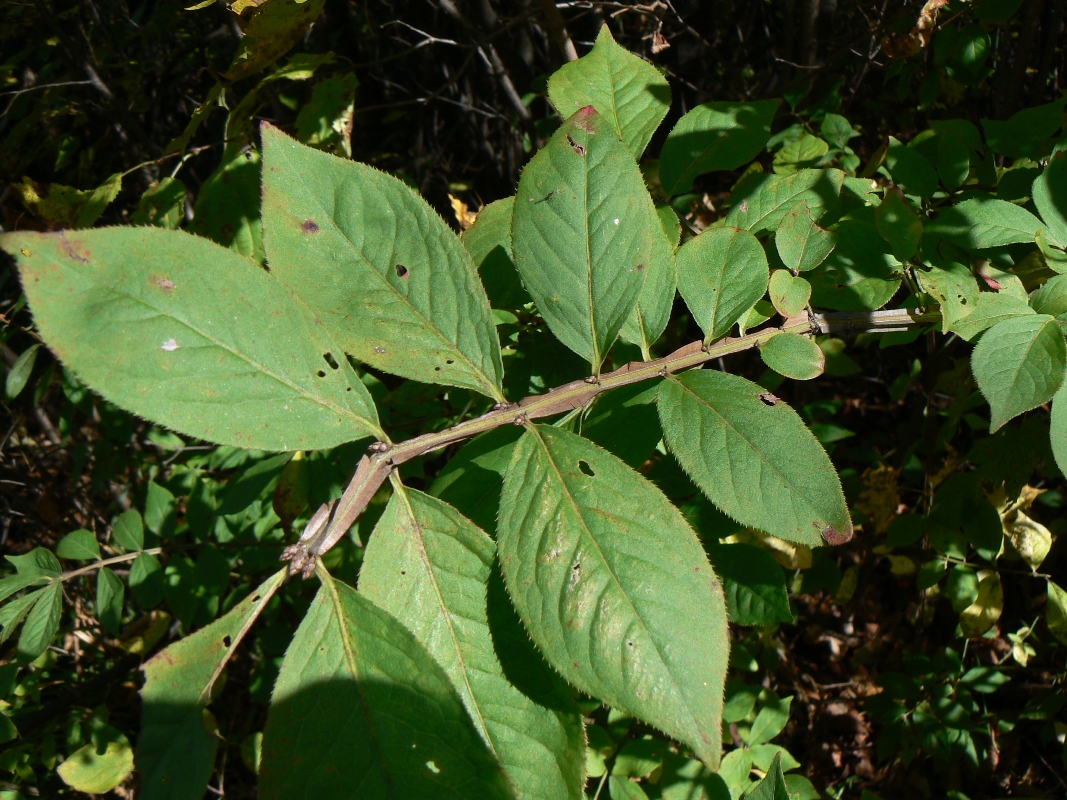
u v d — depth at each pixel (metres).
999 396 0.19
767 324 0.26
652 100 0.26
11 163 0.62
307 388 0.16
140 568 0.38
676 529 0.16
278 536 0.41
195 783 0.15
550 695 0.16
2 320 0.44
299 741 0.15
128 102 0.66
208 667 0.16
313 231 0.18
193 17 0.75
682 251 0.21
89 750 0.45
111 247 0.15
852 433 0.44
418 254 0.18
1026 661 0.50
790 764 0.39
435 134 0.74
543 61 0.69
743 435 0.18
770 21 0.70
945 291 0.22
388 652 0.15
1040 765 0.55
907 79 0.43
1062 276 0.21
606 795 0.37
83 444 0.51
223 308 0.16
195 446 0.46
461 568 0.17
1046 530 0.42
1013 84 0.45
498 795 0.15
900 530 0.40
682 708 0.15
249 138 0.35
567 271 0.19
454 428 0.18
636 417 0.21
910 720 0.48
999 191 0.28
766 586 0.25
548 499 0.16
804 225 0.22
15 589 0.36
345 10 0.69
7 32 0.62
